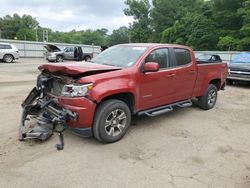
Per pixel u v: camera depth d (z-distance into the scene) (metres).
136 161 4.14
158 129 5.59
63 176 3.65
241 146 4.88
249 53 13.83
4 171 3.71
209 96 7.30
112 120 4.70
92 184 3.48
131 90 4.84
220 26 46.47
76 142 4.73
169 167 3.98
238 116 6.90
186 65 6.21
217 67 7.40
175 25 54.69
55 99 4.66
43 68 5.02
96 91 4.32
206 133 5.49
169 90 5.77
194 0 65.12
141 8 73.50
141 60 5.13
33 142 4.64
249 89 11.81
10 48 22.75
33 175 3.64
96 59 5.80
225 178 3.73
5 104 7.16
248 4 38.38
